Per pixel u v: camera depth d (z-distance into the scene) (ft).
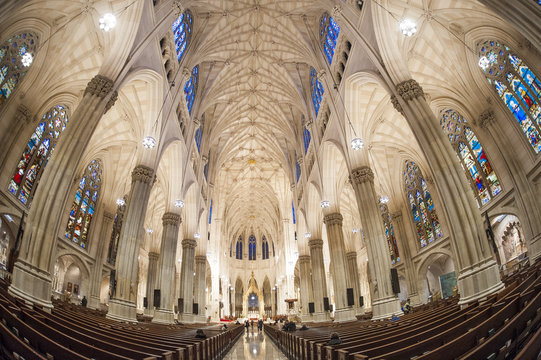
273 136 132.36
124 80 50.47
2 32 45.44
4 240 59.21
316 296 98.99
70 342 12.54
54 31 52.11
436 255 78.84
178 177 83.97
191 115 90.89
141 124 66.23
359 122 70.79
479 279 35.73
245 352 43.01
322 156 88.53
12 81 51.39
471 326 13.56
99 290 81.46
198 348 20.08
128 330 27.45
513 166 52.54
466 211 38.91
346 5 61.87
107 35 52.21
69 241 72.23
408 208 89.51
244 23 88.58
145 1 52.03
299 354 26.81
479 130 59.06
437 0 52.31
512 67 51.21
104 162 86.12
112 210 87.86
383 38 52.29
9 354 9.62
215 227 152.87
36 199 36.91
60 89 60.75
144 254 122.01
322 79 79.15
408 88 48.34
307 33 85.20
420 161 80.43
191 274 98.78
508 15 30.07
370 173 66.74
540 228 48.29
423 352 12.17
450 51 58.23
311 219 105.91
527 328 10.19
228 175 161.07
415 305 82.23
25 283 32.73
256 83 111.14
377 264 58.85
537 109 47.80
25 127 54.49
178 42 73.41
